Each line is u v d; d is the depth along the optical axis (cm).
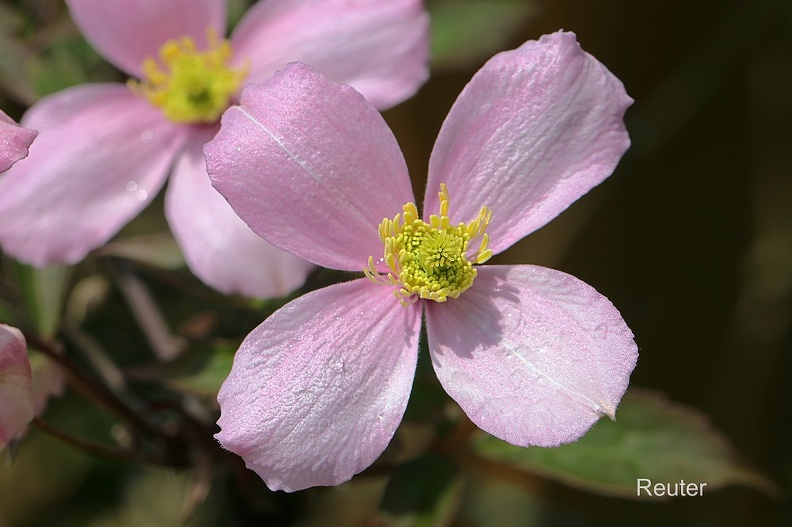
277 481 28
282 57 33
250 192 29
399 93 32
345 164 29
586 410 28
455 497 32
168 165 33
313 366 29
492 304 29
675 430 33
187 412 33
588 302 29
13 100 36
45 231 32
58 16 36
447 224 29
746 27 41
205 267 31
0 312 34
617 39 40
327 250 29
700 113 42
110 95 33
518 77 29
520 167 29
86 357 35
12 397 28
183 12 34
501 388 29
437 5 36
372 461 28
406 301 29
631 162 41
